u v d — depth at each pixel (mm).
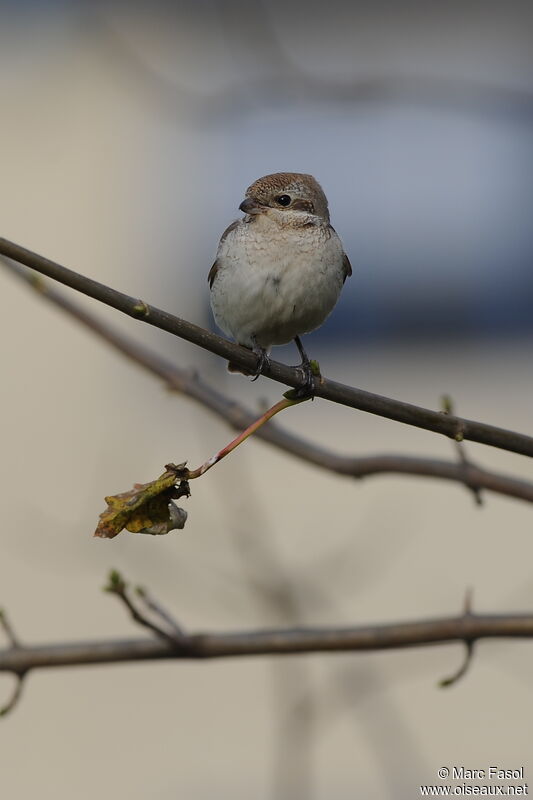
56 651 6164
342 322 14531
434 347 14484
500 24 13180
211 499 12578
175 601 12516
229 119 12773
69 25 12477
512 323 14469
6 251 4926
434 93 9344
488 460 13469
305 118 13773
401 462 6973
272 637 6152
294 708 11469
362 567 13031
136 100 13523
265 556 10391
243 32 9430
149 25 12641
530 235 14445
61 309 7766
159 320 5391
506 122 13227
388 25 12992
